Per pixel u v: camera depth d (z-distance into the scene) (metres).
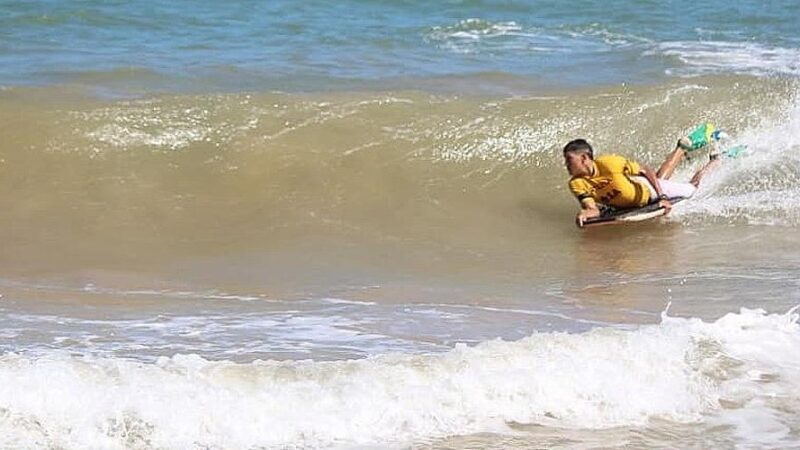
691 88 45.28
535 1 71.00
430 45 57.00
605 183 36.72
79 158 38.47
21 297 28.27
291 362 21.80
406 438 19.72
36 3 62.97
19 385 19.94
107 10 62.38
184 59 50.88
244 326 25.77
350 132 40.94
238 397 20.22
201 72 48.03
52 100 42.06
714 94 44.78
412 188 38.94
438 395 20.73
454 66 51.69
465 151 40.78
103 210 36.06
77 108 40.66
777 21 65.19
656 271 32.06
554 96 44.75
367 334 25.16
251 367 21.38
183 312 27.09
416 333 25.30
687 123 43.22
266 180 38.47
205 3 66.38
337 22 62.72
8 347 23.64
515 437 19.92
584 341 22.75
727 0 71.56
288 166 39.12
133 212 36.09
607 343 22.73
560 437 20.02
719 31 62.31
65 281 30.14
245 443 19.36
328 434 19.67
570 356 22.09
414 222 36.78
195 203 36.91
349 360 22.55
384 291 29.64
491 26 62.47
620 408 21.06
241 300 28.45
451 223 36.97
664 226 36.91
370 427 19.92
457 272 32.00
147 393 20.06
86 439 19.12
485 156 40.75
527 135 41.72
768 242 35.09
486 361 21.73
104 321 26.09
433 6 68.62
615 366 22.05
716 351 23.48
